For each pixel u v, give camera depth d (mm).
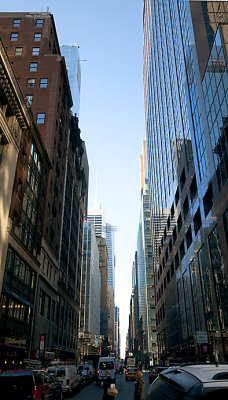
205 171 38281
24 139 39188
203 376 2852
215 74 35125
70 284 73688
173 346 60500
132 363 82875
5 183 32344
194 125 43625
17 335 34531
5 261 31328
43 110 57781
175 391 2902
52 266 54438
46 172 51000
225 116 31578
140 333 162375
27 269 39375
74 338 77125
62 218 63938
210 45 42969
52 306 54031
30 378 12562
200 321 40781
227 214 31328
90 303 117875
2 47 30438
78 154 89938
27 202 40438
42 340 40000
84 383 35812
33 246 42344
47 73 61906
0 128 31672
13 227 34469
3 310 30422
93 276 130625
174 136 59062
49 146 54094
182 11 51719
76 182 86000
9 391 12008
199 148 41031
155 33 88188
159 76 80062
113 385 12195
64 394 24328
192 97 44812
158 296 84750
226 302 31266
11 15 69438
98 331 155250
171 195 62000
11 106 34594
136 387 11594
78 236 88375
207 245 37281
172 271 61812
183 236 51375
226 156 31203
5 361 31594
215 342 34531
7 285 32094
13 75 33094
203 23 44906
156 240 86438
